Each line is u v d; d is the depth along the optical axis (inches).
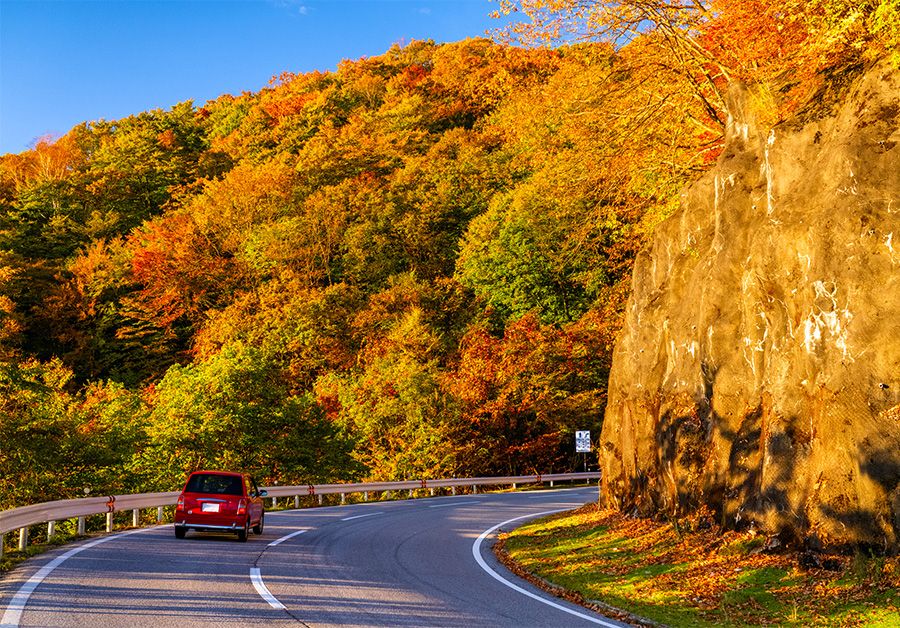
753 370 598.9
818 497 480.4
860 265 492.1
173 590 415.2
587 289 2386.8
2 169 4003.4
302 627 338.6
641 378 809.5
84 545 614.2
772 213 589.3
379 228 3129.9
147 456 1572.3
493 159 3191.4
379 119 4222.4
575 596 473.7
